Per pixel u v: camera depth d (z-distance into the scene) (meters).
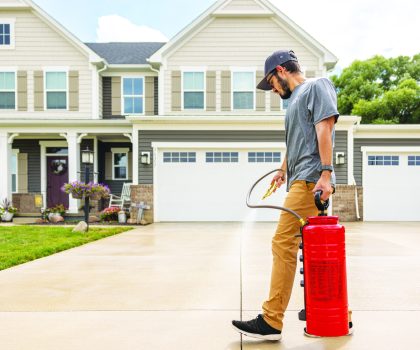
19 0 15.12
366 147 13.53
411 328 2.79
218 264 5.41
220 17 15.07
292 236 2.53
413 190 13.54
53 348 2.49
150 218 13.09
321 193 2.38
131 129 13.91
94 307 3.38
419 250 6.53
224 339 2.62
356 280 4.33
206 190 13.24
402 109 26.59
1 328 2.87
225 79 14.98
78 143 14.13
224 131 13.20
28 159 16.00
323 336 2.46
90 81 15.21
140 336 2.69
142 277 4.58
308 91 2.52
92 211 14.82
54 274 4.76
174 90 14.95
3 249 6.56
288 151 2.68
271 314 2.50
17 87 15.24
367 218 13.46
